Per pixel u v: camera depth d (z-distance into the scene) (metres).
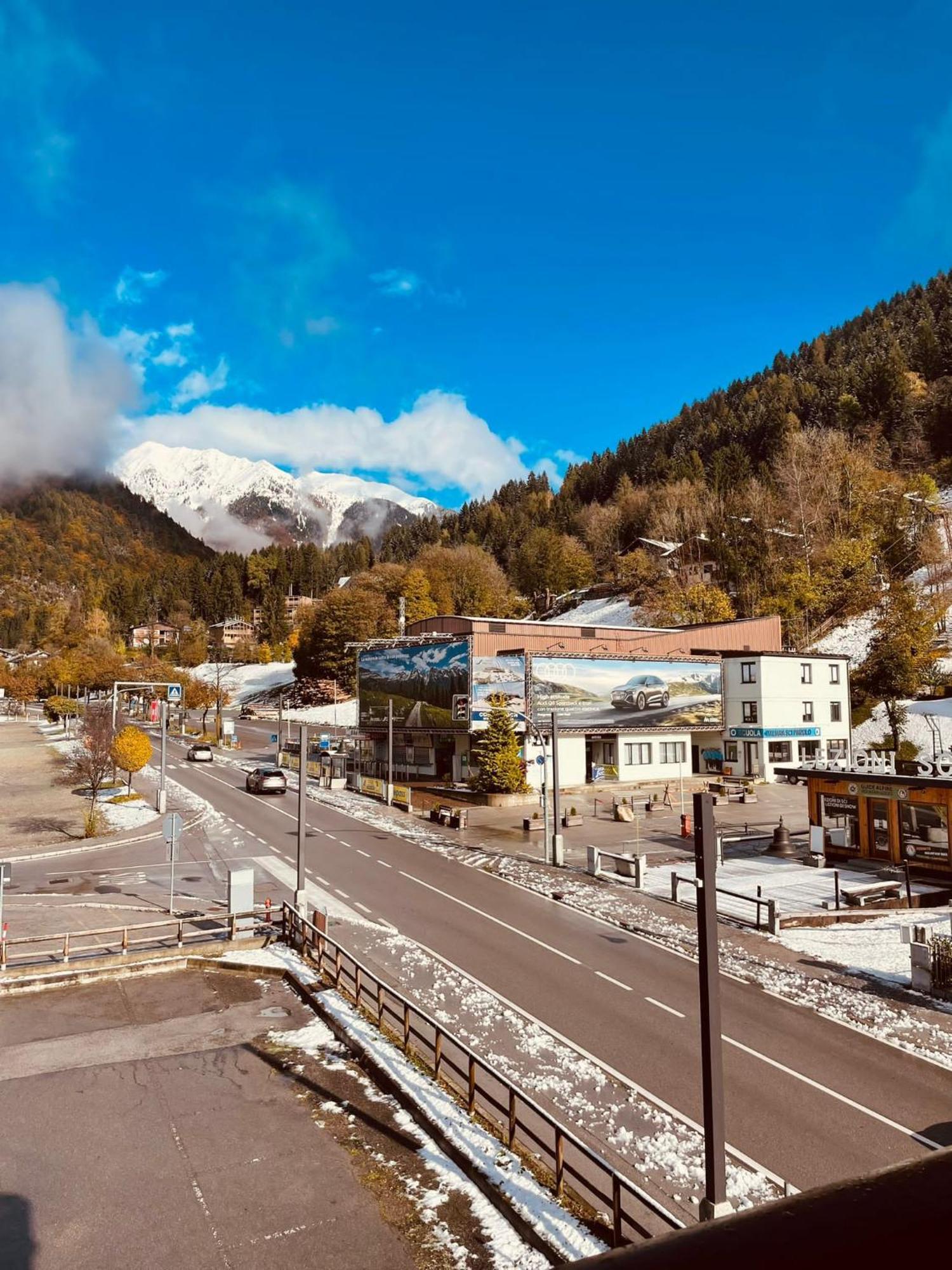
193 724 114.88
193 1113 13.12
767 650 68.25
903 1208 1.48
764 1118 13.20
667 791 48.00
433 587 140.88
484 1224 10.29
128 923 23.78
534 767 52.59
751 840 37.47
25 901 26.73
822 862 31.36
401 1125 12.77
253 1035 16.27
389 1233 10.10
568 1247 9.64
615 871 31.28
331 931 23.28
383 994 18.33
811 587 92.44
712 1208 9.28
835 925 24.12
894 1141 12.52
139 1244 9.88
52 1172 11.42
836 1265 1.22
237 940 21.44
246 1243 9.91
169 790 55.53
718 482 149.25
